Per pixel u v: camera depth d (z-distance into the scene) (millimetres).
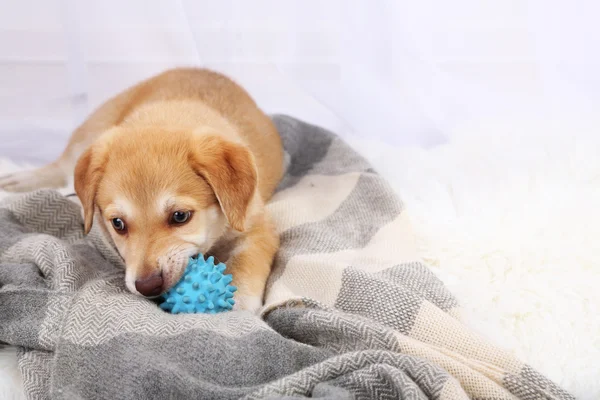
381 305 839
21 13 1217
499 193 1056
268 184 1100
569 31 1241
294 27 1251
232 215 886
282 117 1254
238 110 1104
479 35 1263
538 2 1239
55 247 898
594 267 933
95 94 1271
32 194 1000
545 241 976
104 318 800
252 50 1272
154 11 1249
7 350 844
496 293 899
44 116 1256
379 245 954
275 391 729
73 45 1233
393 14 1236
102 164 903
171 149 894
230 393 727
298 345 791
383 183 1057
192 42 1269
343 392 722
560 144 1123
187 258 872
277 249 977
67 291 842
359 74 1263
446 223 1010
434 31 1260
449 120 1269
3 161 1200
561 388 776
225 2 1245
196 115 1002
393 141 1279
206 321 795
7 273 882
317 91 1267
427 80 1264
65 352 780
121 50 1261
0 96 1240
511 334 851
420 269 906
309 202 1062
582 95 1253
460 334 812
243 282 913
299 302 851
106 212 890
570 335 849
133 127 949
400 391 729
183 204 877
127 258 867
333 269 890
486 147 1146
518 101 1266
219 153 896
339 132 1323
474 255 960
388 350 779
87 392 752
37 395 778
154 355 759
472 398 769
